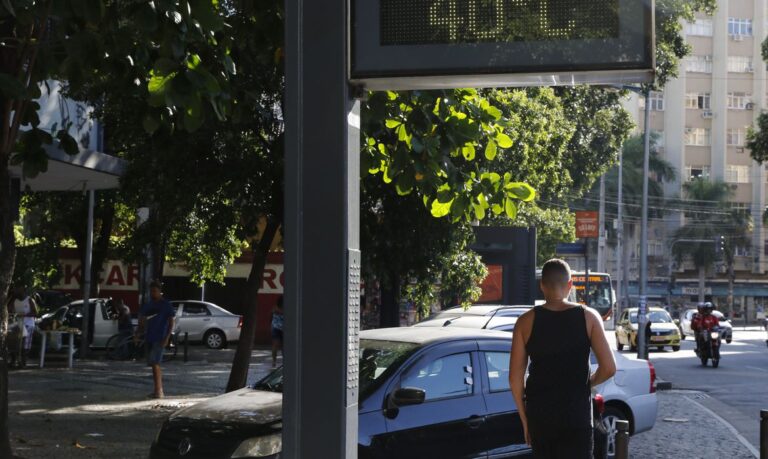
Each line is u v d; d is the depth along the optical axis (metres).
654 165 80.75
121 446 11.25
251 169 12.59
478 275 15.59
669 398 20.42
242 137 12.66
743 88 88.00
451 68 4.25
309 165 4.18
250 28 9.05
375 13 4.29
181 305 33.03
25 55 8.47
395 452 7.66
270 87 12.01
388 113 8.13
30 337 22.66
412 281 15.62
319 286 4.13
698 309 30.92
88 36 7.64
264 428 7.65
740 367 30.36
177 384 19.16
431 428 7.92
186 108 7.03
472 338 8.61
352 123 4.34
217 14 7.29
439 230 13.83
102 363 24.67
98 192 29.73
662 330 38.62
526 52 4.21
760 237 88.06
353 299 4.24
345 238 4.14
